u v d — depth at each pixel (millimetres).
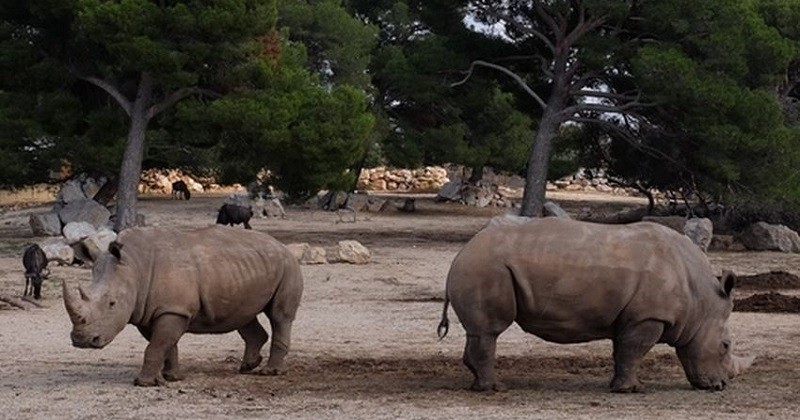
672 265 16266
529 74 56688
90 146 45031
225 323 17250
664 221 49875
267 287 17531
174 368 17438
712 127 45469
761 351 21109
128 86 46000
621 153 58312
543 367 19047
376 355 20500
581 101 54281
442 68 53531
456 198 78812
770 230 48500
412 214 69312
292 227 57312
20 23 45281
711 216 56812
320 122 43812
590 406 15414
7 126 44094
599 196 94438
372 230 56250
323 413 14867
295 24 68938
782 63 48312
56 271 34719
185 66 43125
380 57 72500
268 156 44656
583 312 16047
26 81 45250
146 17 41250
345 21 70562
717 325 16672
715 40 46000
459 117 74812
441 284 33562
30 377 17812
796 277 34531
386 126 70812
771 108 45812
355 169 71625
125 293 16250
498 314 16172
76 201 50625
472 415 14727
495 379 16562
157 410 15062
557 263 15992
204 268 16906
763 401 15883
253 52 43562
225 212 50406
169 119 46000
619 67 50594
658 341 16484
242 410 15062
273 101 43312
